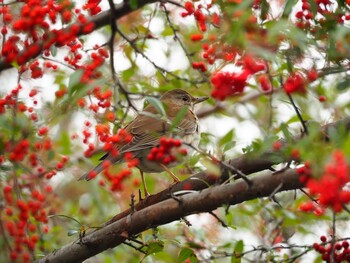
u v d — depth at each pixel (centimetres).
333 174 764
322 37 998
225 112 1539
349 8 1055
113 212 1563
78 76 927
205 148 1284
